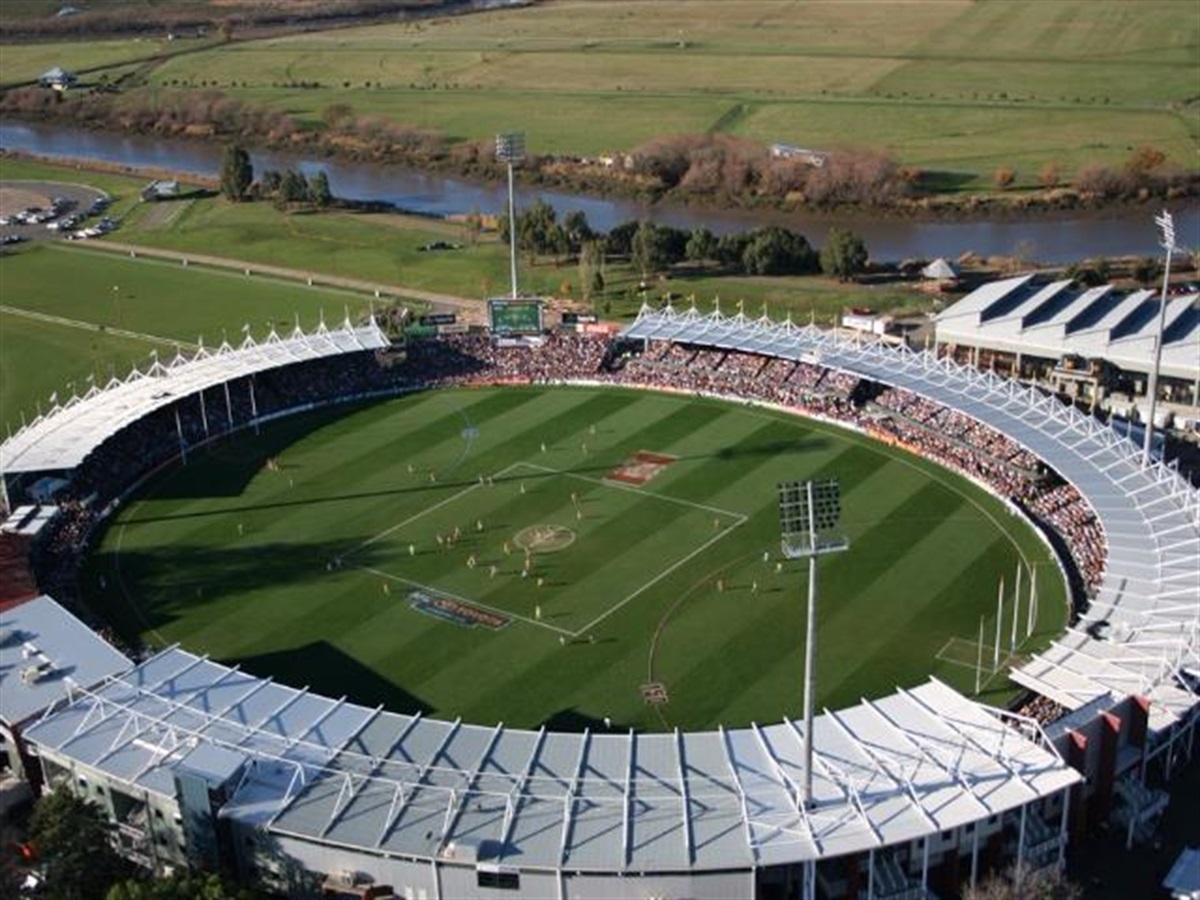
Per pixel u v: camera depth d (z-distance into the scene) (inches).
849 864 3742.6
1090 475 5812.0
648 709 4781.0
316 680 5000.0
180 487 6614.2
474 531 6107.3
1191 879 3811.5
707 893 3602.4
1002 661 4970.5
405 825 3745.1
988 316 7637.8
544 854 3612.2
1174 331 7332.7
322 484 6638.8
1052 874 3654.0
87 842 3764.8
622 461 6796.3
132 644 5246.1
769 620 5310.0
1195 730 4485.7
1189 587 4837.6
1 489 6309.1
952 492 6309.1
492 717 4758.9
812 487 3651.6
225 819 3809.1
